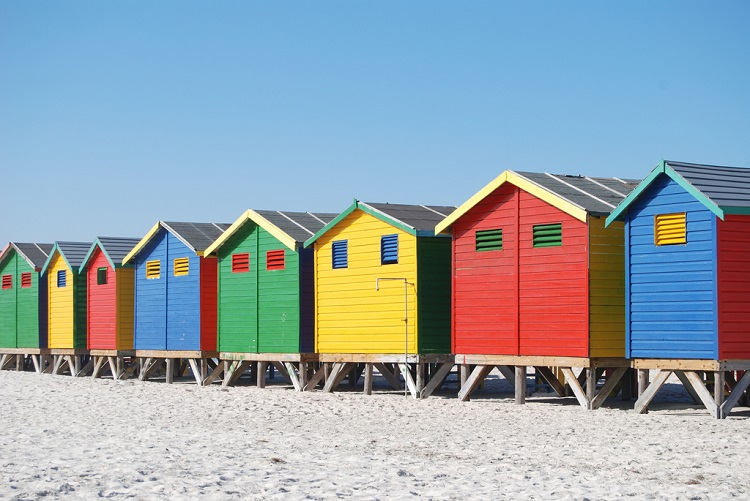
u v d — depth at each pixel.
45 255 40.56
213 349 31.00
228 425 20.52
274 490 12.95
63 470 14.65
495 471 14.20
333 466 14.86
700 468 14.17
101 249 35.91
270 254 28.39
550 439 17.09
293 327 27.59
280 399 25.30
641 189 19.59
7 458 15.96
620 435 17.23
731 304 18.66
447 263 24.91
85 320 37.47
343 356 26.12
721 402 19.02
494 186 22.42
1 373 40.00
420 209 26.67
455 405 22.78
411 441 17.33
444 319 24.80
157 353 32.84
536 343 21.70
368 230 25.62
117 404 25.44
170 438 18.50
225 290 30.00
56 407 25.03
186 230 32.09
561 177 23.22
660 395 24.56
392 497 12.46
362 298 25.70
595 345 20.78
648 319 19.69
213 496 12.66
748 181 20.12
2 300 42.34
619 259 21.19
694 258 18.97
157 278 33.03
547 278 21.52
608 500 12.17
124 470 14.59
